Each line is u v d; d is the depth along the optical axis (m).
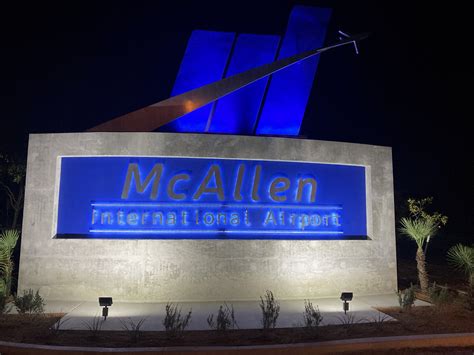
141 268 11.26
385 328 8.35
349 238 12.51
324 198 12.41
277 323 8.87
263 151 11.97
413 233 12.62
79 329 8.27
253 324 8.82
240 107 13.67
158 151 11.55
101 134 11.62
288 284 11.72
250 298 11.47
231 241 11.55
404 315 9.62
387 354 6.99
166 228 11.46
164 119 13.05
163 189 11.59
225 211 11.69
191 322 8.99
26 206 11.42
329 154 12.45
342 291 12.09
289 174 12.21
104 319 9.05
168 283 11.26
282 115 13.80
